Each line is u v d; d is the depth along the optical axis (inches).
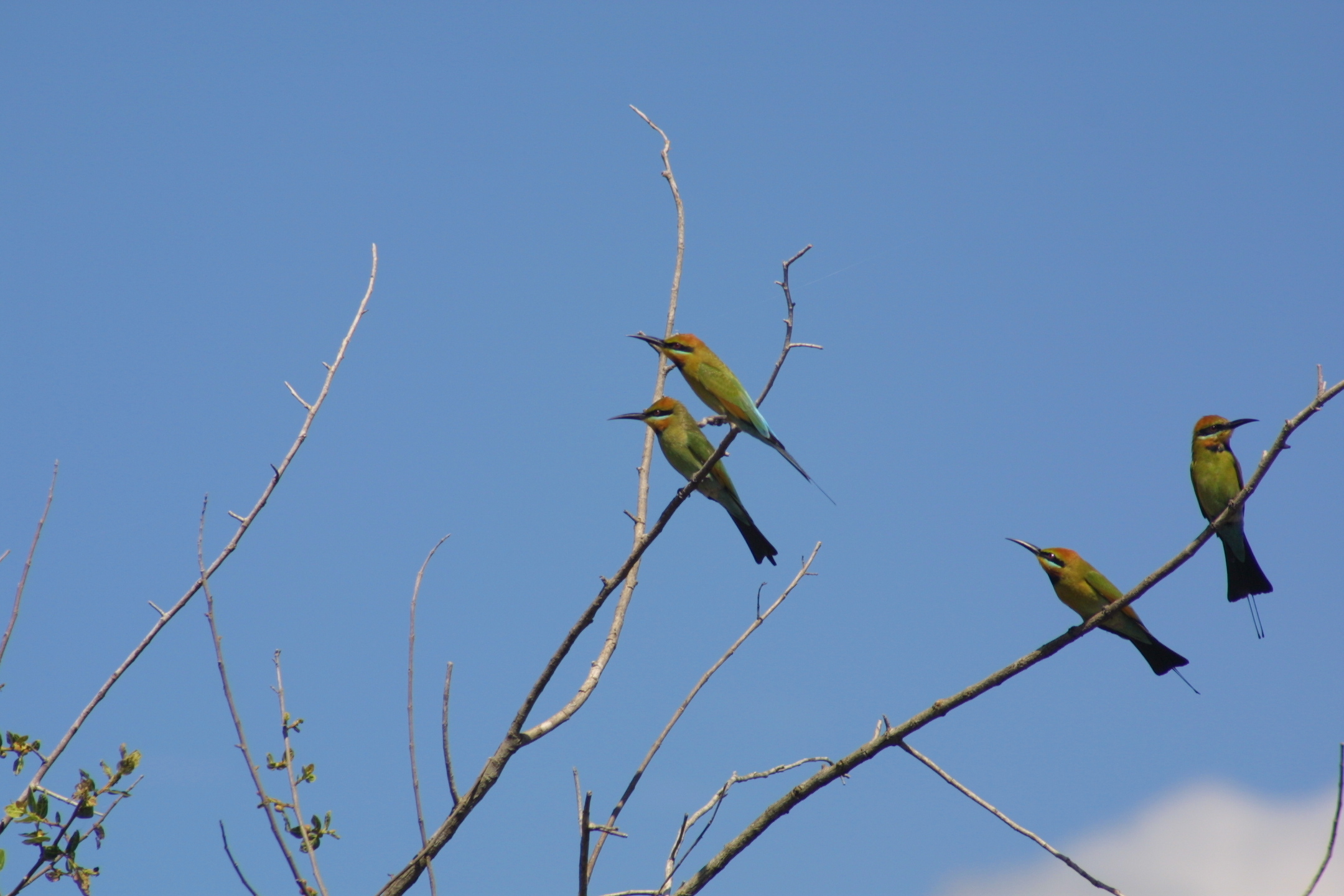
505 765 381.1
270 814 320.2
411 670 355.9
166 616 339.6
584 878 325.7
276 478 354.3
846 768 374.6
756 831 374.0
